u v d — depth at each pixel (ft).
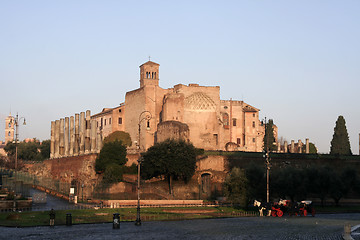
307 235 139.74
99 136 406.21
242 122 481.46
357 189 309.42
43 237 128.16
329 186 292.61
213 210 238.89
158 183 318.45
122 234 137.18
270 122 496.64
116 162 344.08
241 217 210.38
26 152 621.72
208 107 440.45
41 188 363.56
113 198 284.00
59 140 465.06
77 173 387.14
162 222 179.42
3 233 137.28
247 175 278.87
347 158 383.04
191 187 322.96
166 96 422.82
